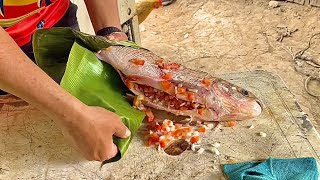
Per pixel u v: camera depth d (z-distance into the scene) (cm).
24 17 85
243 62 163
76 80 72
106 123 63
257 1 201
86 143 62
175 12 199
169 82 73
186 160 68
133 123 70
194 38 181
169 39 182
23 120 79
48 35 74
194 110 74
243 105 74
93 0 88
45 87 58
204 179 65
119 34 87
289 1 197
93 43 76
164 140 71
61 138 74
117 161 69
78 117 60
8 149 73
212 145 70
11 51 56
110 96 73
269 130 73
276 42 173
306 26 181
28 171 69
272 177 62
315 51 166
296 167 63
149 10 188
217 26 187
